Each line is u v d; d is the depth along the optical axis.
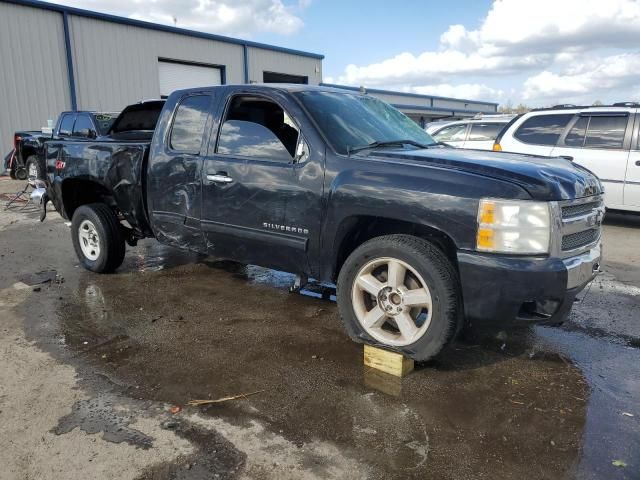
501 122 10.51
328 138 3.75
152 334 4.09
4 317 4.46
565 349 3.88
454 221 3.14
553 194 3.08
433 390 3.24
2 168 17.69
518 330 4.22
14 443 2.70
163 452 2.62
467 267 3.12
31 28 18.11
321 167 3.69
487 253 3.09
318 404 3.07
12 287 5.29
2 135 17.56
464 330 4.18
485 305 3.14
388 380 3.36
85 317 4.45
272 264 4.12
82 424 2.87
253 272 5.80
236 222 4.21
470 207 3.10
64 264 6.22
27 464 2.53
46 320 4.38
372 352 3.51
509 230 3.04
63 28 19.00
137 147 4.95
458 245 3.15
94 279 5.56
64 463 2.54
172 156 4.62
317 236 3.74
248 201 4.09
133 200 5.07
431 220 3.21
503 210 3.04
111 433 2.78
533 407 3.06
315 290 4.91
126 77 21.27
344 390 3.23
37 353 3.75
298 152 3.84
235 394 3.18
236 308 4.67
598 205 3.68
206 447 2.66
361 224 3.67
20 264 6.23
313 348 3.84
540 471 2.49
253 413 2.97
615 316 4.59
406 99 45.50
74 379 3.37
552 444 2.70
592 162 8.41
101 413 2.97
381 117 4.52
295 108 3.91
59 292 5.12
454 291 3.22
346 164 3.61
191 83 24.19
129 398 3.13
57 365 3.56
